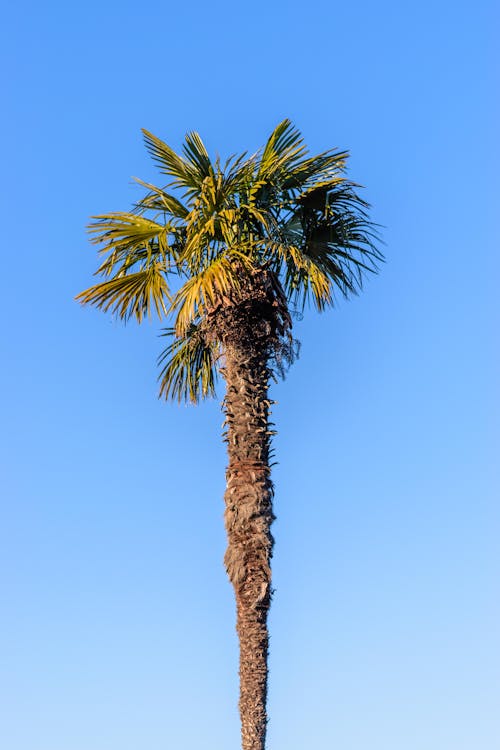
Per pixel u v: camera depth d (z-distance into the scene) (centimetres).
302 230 1892
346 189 1839
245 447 1755
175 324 1759
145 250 1880
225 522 1742
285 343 1784
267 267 1786
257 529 1725
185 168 1836
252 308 1764
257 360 1778
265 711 1697
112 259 1862
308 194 1848
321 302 1912
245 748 1683
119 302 1862
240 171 1800
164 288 1855
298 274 1884
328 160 1847
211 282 1734
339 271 1919
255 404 1766
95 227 1844
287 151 1844
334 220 1869
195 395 2031
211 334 1791
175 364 2019
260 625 1711
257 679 1698
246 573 1717
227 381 1781
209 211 1814
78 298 1841
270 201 1855
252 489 1736
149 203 1853
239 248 1783
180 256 1866
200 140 1833
